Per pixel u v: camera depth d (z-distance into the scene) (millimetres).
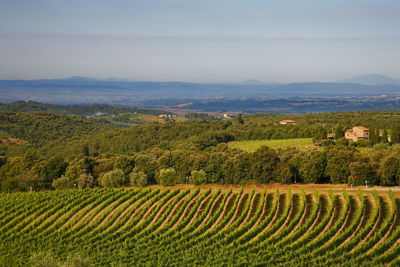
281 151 81562
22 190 72812
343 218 46375
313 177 68250
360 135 107688
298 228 46031
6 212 54406
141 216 51906
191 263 38656
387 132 112438
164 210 54281
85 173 73875
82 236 47031
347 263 36625
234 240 43438
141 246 43469
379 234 41406
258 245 41531
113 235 46375
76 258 34812
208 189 61375
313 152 72875
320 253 39656
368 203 51719
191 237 45219
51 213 54438
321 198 55250
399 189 58906
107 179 71250
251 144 120000
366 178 63281
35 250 43562
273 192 61125
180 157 77875
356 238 41000
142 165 77938
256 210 52625
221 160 72750
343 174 66625
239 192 59000
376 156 70312
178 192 61156
